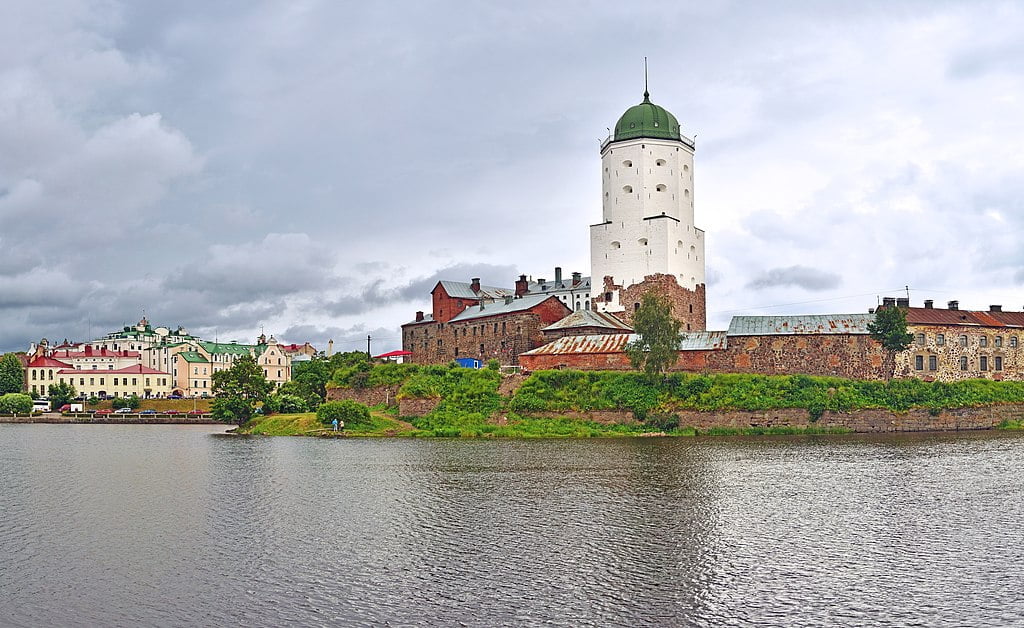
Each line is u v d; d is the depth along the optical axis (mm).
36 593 32781
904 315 98875
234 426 122625
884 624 28844
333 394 117000
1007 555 37000
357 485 56875
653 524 43375
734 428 91312
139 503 50969
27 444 92438
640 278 128500
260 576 34656
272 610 30562
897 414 93000
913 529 41938
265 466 67875
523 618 29531
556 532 41719
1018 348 105062
